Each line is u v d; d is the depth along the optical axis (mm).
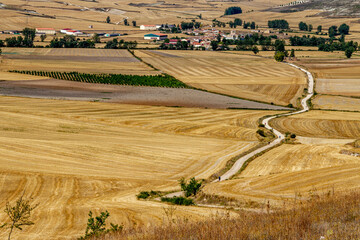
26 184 71438
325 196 38094
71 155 91312
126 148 100438
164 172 84688
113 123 132625
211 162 92625
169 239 22766
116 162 89375
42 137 105188
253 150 103875
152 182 77250
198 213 47125
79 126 123438
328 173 62406
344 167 66938
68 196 66125
